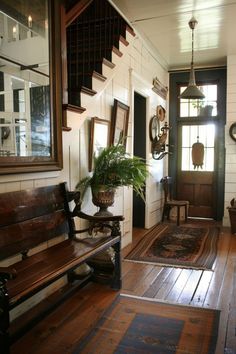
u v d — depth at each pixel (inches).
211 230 202.1
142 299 103.2
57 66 104.4
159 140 215.6
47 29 102.2
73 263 82.5
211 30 169.9
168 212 236.7
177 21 159.0
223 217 217.3
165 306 98.5
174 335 82.6
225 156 220.7
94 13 152.2
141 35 176.6
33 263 81.4
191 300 103.0
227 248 162.9
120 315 92.7
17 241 83.7
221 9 146.2
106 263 112.6
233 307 98.4
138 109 201.2
